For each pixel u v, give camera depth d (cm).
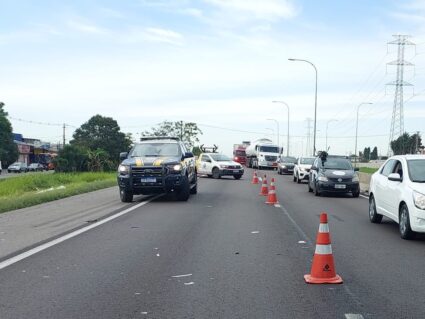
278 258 855
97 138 9338
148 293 643
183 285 680
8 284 685
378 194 1285
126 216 1398
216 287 671
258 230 1160
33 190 2881
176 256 865
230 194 2191
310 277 706
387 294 643
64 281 700
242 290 657
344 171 2200
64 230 1145
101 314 562
